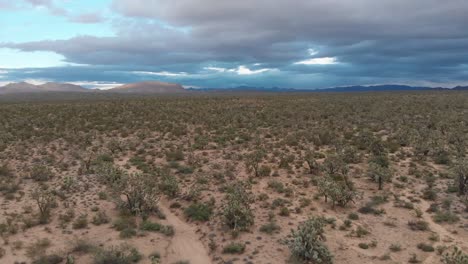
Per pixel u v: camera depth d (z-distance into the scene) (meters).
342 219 17.06
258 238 15.20
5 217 16.78
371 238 15.03
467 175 19.09
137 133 40.59
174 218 17.78
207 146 33.41
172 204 19.31
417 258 13.26
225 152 30.80
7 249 13.82
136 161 27.78
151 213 17.97
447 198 18.98
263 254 13.86
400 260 13.16
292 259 13.33
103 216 16.89
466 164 19.91
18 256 13.38
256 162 25.67
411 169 24.06
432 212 17.50
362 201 19.22
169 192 20.36
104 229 15.97
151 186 20.30
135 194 17.98
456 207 17.83
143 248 14.43
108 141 35.94
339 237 15.15
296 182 22.22
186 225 16.97
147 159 28.73
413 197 19.47
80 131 41.50
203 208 18.19
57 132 40.19
